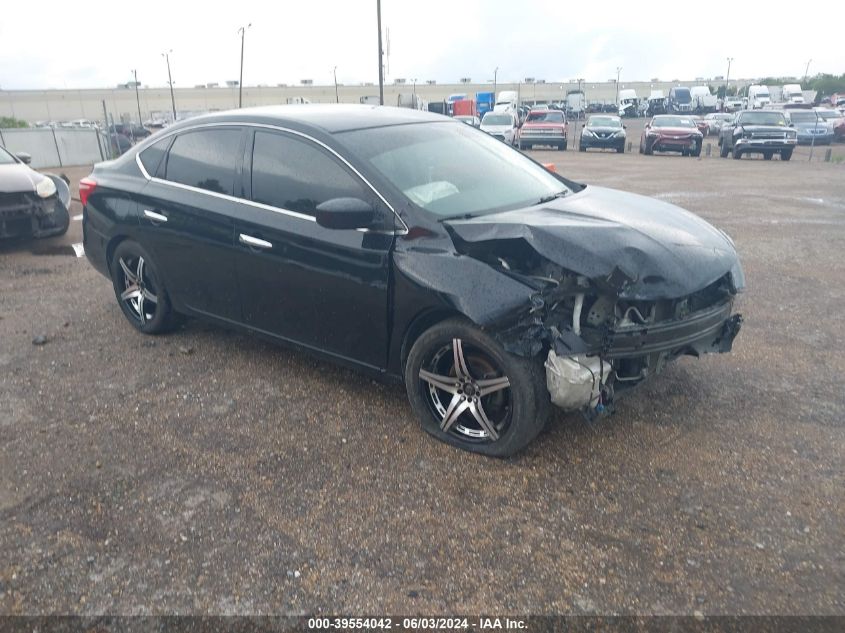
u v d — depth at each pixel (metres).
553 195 4.41
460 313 3.58
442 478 3.50
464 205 3.91
